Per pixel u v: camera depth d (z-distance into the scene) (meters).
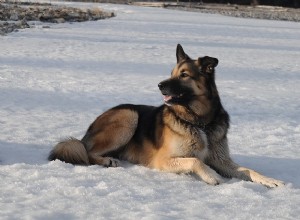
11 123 9.58
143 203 5.44
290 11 62.69
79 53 20.64
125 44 24.44
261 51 24.62
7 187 5.77
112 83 14.61
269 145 8.78
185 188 6.14
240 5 72.94
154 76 16.17
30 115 10.39
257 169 7.30
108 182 6.19
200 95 6.77
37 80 14.46
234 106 12.33
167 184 6.29
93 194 5.65
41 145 8.05
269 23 44.31
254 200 5.71
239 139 9.17
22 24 30.25
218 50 24.05
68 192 5.67
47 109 11.05
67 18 35.59
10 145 7.96
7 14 33.69
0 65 16.70
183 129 6.77
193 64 6.84
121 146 7.47
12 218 4.80
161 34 29.95
